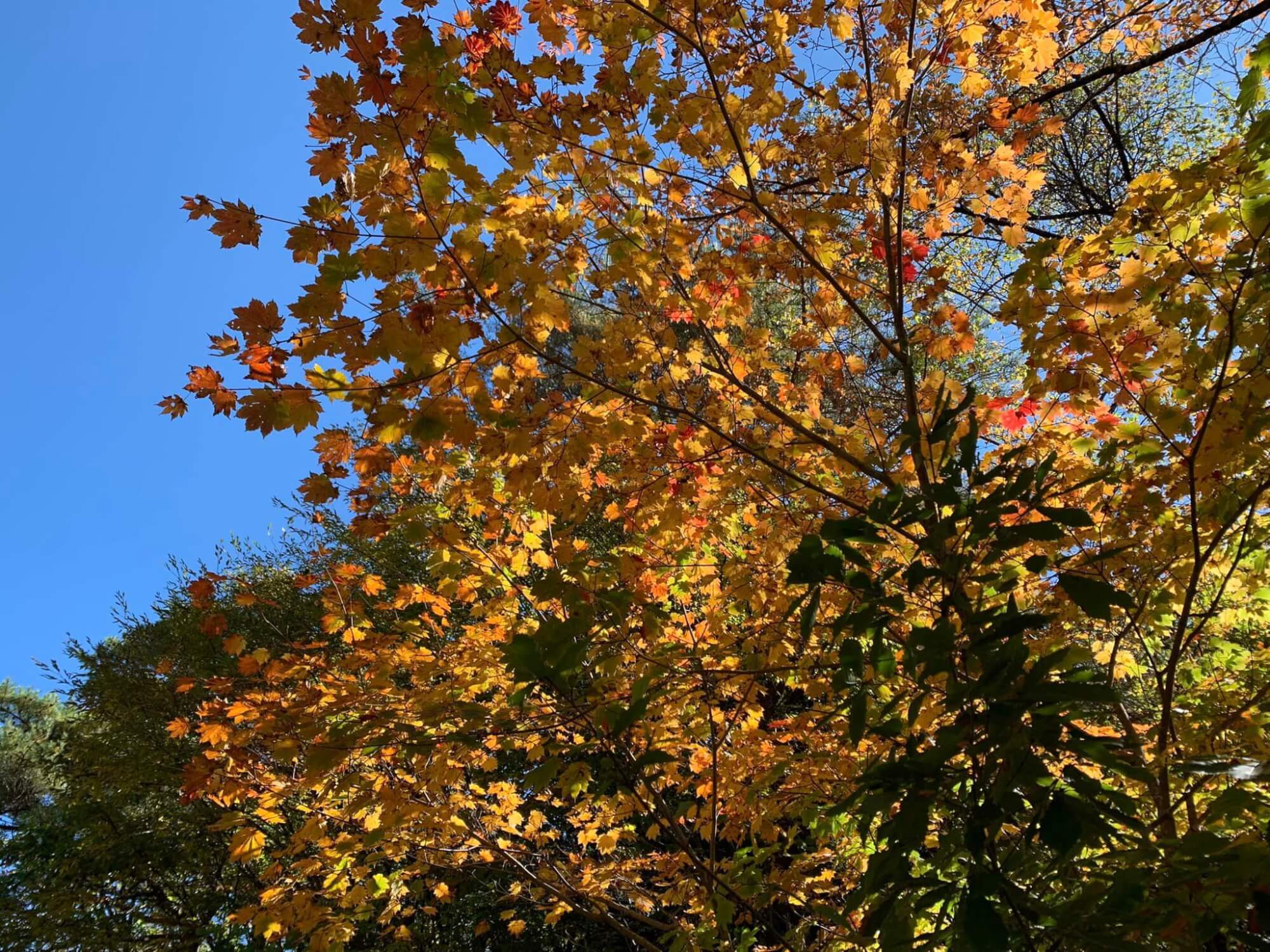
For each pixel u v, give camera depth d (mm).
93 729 10438
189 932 9305
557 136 2527
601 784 2189
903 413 3492
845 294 2791
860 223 3113
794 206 2980
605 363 2604
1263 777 1241
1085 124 6910
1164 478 2473
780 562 2982
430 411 2078
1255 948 1196
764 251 3066
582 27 2547
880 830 1431
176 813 9531
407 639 3154
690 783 3535
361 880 3193
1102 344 2422
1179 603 2619
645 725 2939
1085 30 4203
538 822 3707
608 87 2482
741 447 2674
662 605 3068
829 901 3236
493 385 2398
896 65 2555
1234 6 4211
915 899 1612
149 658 10477
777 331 4711
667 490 2945
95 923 9391
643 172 2773
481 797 3670
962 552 1683
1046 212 7027
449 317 2014
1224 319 2238
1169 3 4023
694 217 2973
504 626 2980
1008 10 2535
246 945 8711
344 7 1823
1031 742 1296
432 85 1919
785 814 3238
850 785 2867
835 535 1584
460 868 3441
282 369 1961
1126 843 1579
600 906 3508
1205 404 2295
